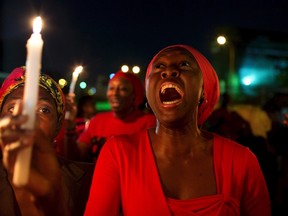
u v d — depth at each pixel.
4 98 1.51
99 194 1.36
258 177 1.45
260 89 12.83
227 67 12.41
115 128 3.72
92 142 3.57
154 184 1.33
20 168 0.69
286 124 4.10
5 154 0.71
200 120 1.67
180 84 1.41
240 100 12.29
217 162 1.41
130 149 1.42
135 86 3.83
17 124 0.68
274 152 4.23
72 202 1.61
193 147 1.44
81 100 6.28
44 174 0.85
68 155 2.85
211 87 1.57
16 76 1.52
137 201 1.31
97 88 11.71
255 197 1.44
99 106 11.76
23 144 0.68
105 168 1.40
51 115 1.53
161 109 1.41
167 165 1.40
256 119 4.78
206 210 1.28
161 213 1.28
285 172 4.05
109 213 1.35
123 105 3.72
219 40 4.29
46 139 0.86
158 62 1.49
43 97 1.51
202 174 1.39
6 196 1.32
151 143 1.46
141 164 1.37
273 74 13.05
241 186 1.39
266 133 4.47
